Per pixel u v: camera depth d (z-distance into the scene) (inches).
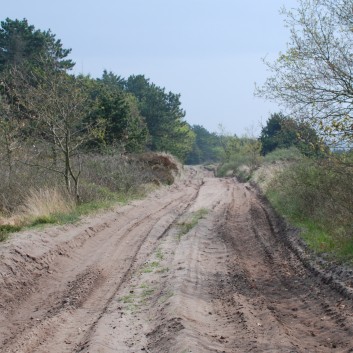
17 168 765.9
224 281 426.3
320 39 504.4
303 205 657.0
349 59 496.1
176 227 735.1
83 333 312.2
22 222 604.4
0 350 278.7
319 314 330.0
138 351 276.2
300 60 512.4
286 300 374.3
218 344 273.9
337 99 503.8
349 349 259.0
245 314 324.5
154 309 350.9
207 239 627.2
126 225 741.3
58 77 831.7
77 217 691.4
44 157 922.1
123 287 420.2
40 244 515.8
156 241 629.9
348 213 486.0
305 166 651.5
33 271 451.5
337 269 405.4
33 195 692.1
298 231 591.5
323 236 523.2
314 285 397.4
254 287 406.9
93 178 1000.9
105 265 507.2
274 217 771.4
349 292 347.9
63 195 773.9
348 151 474.9
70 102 800.3
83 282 438.9
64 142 861.8
